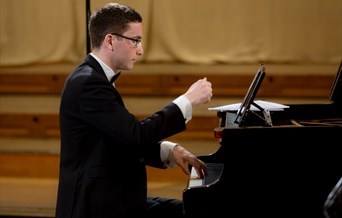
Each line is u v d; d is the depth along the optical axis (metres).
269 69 16.14
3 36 17.11
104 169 6.51
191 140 14.64
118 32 6.66
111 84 6.58
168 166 7.34
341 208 4.55
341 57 16.39
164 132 6.42
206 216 6.21
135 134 6.26
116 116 6.31
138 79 16.06
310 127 6.16
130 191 6.64
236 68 16.31
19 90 16.28
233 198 6.20
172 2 16.84
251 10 16.64
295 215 6.20
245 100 6.77
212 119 14.65
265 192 6.21
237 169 6.21
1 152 14.02
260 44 16.67
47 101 15.72
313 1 16.39
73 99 6.52
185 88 15.96
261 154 6.20
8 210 11.67
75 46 17.08
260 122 7.55
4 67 16.97
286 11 16.52
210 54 16.81
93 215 6.46
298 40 16.55
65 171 6.68
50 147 14.35
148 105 15.25
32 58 17.03
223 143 6.22
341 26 16.34
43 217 11.47
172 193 12.32
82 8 16.97
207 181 6.71
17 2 17.03
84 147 6.60
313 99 15.56
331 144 6.16
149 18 16.86
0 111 15.25
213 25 16.80
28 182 13.62
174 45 16.84
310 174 6.19
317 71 15.89
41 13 17.02
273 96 15.76
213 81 15.91
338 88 7.89
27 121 15.16
